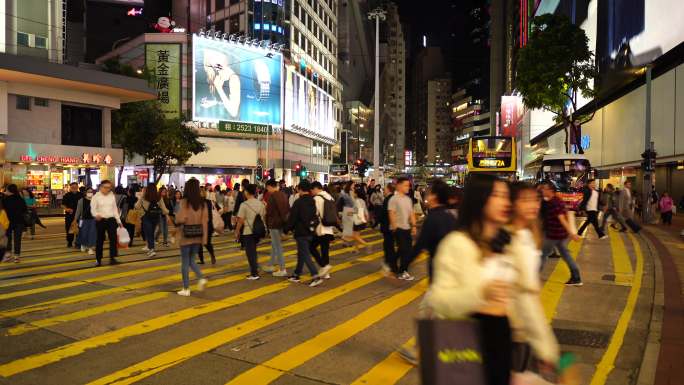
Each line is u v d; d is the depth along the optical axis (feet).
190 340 19.25
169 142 123.24
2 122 87.40
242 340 19.30
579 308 24.23
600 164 131.23
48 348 18.22
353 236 44.78
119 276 32.30
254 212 31.30
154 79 134.72
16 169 90.27
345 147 291.58
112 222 36.78
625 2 105.50
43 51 100.73
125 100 110.73
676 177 94.22
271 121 179.42
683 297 25.85
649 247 45.62
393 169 429.38
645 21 95.96
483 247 8.73
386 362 17.06
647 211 73.67
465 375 7.73
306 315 23.03
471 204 8.85
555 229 28.81
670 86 88.12
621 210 57.11
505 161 89.20
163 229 49.44
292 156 204.64
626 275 32.42
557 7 172.76
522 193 11.43
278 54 182.60
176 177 162.40
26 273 33.24
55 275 32.58
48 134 95.91
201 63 162.91
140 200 41.91
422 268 36.11
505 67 375.86
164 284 29.81
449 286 8.55
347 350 18.26
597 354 17.87
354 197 50.55
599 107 131.85
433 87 626.64
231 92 168.96
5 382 15.14
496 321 8.35
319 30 240.12
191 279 31.53
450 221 17.87
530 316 9.21
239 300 25.89
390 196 33.17
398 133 543.80
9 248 38.19
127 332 20.21
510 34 319.27
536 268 9.49
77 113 101.76
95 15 219.61
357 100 340.18
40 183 94.84
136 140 123.03
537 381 8.68
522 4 265.13
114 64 124.67
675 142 86.07
